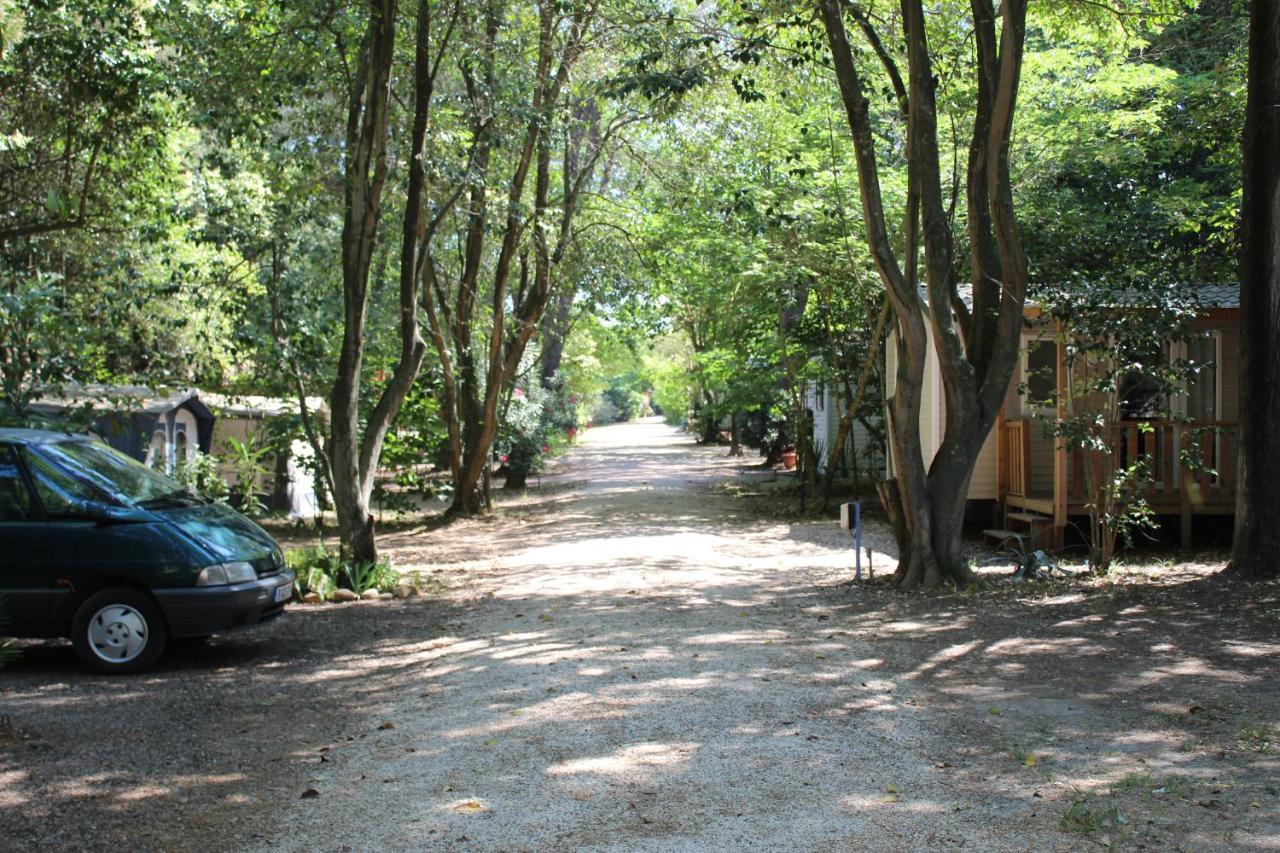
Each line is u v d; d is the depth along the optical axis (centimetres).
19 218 1592
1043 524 1353
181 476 1666
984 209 1116
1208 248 1546
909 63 1087
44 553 771
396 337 2009
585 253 2089
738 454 4125
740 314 2098
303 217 1453
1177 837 435
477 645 859
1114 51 1455
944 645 833
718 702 655
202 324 1869
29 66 1367
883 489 1156
